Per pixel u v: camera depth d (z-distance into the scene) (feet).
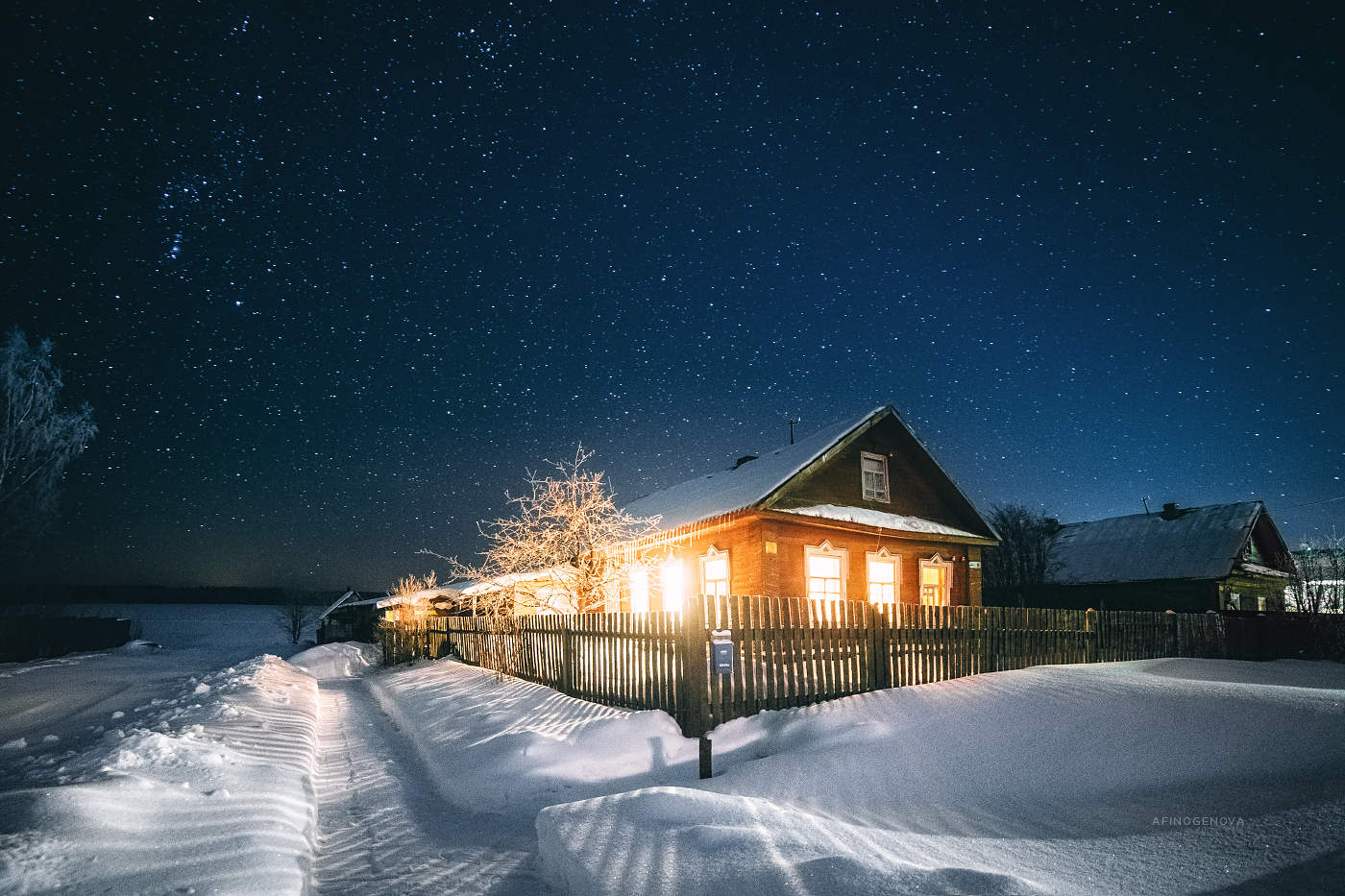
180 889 11.87
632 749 24.32
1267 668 38.27
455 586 81.46
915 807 16.49
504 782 22.50
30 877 11.43
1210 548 98.84
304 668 80.53
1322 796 13.53
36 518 108.37
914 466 66.80
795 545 54.95
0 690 53.42
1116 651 41.47
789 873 12.09
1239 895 10.84
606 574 54.24
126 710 40.34
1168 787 15.47
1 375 106.52
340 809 21.27
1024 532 123.95
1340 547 107.04
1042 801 15.92
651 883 12.67
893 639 30.12
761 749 23.21
